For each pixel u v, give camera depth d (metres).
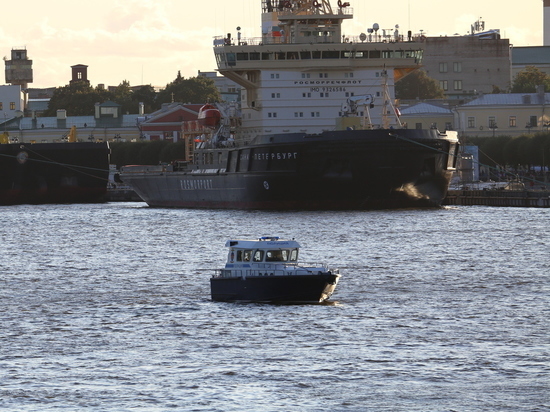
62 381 154.00
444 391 148.38
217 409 141.75
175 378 155.12
